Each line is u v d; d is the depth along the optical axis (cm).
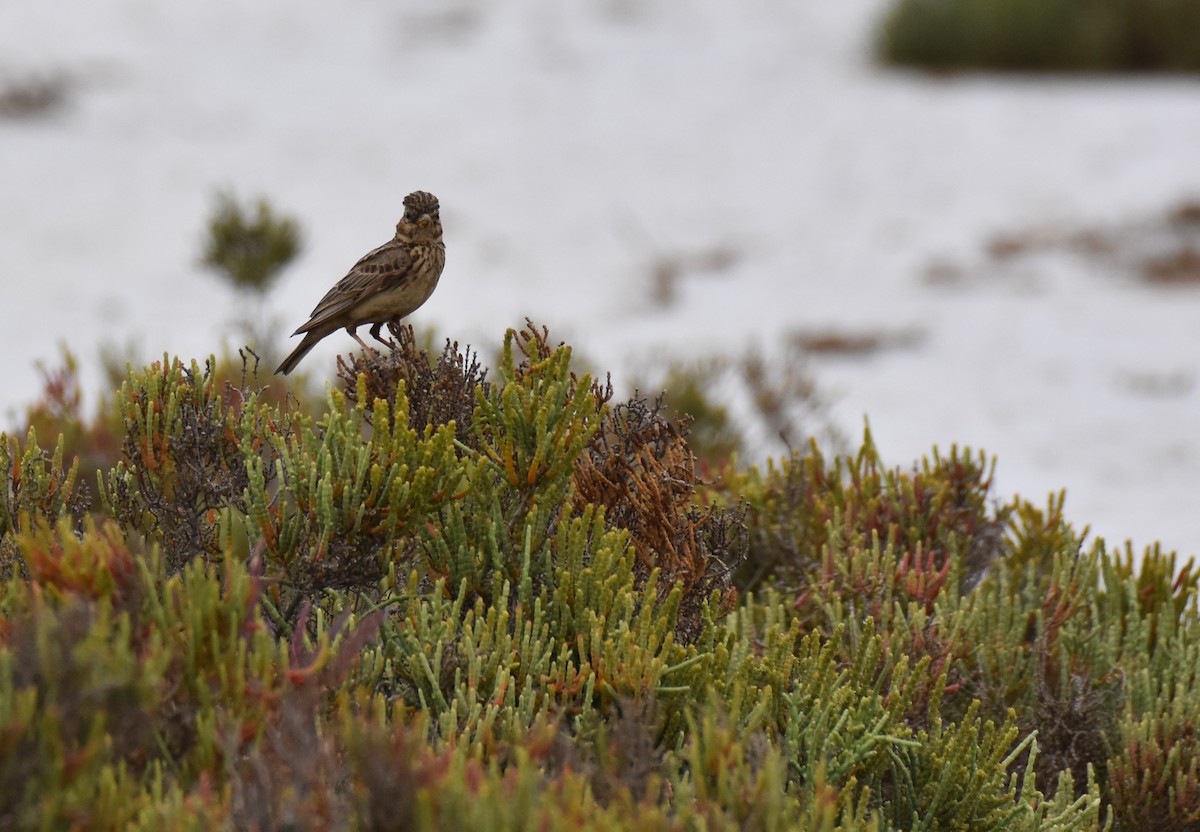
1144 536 1633
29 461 725
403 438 651
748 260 2822
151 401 705
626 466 752
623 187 3188
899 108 3612
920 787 678
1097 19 3872
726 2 4638
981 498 999
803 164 3297
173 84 3744
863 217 3008
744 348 2342
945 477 1009
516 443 689
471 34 4306
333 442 657
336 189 3108
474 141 3434
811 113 3612
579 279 2742
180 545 696
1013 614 875
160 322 2458
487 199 3109
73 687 493
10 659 496
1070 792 716
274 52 4059
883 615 811
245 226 1859
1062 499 1003
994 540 999
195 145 3341
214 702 539
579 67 4019
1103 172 3131
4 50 3859
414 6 4541
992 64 3959
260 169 3209
